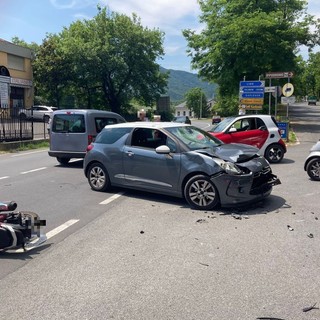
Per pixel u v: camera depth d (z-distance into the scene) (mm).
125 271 4473
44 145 21891
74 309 3639
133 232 5918
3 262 4852
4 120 20297
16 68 44156
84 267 4625
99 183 8961
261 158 7473
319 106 81125
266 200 7754
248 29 26531
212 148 7695
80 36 48625
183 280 4203
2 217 5188
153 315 3500
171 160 7508
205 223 6297
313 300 3727
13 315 3566
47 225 6371
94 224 6387
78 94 53656
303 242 5328
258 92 21359
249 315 3467
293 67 28578
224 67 28984
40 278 4348
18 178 11047
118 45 48250
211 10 31047
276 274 4312
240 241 5406
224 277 4262
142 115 20516
